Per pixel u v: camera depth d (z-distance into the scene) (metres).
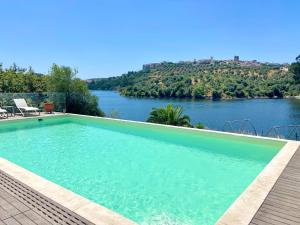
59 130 12.05
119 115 20.59
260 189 4.07
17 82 23.14
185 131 9.79
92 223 3.04
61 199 3.54
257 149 8.08
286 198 3.80
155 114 13.74
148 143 9.57
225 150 8.60
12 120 12.51
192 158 7.72
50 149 8.76
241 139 8.42
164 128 10.45
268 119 35.84
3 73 23.64
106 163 7.25
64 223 3.31
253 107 48.12
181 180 6.00
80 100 18.19
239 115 38.78
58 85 17.70
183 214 4.45
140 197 5.12
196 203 4.85
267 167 5.12
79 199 3.57
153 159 7.60
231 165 7.03
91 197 5.15
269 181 4.39
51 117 14.19
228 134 8.70
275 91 66.75
